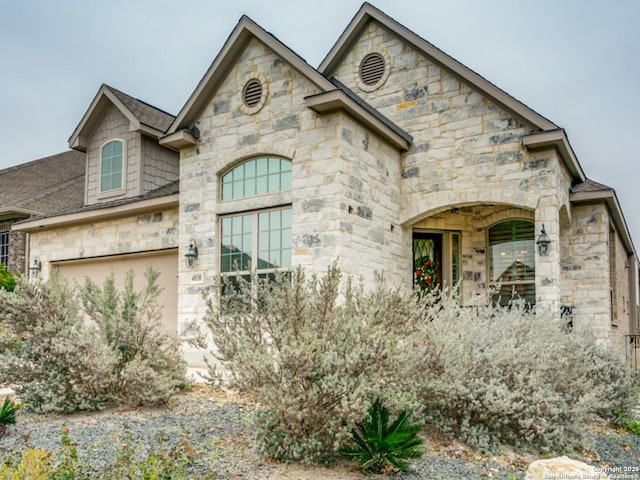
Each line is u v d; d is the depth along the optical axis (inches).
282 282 205.2
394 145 400.5
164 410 248.1
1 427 212.4
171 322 451.8
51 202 657.0
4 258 696.4
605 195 406.3
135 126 504.4
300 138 352.8
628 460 223.8
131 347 261.1
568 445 221.5
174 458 166.4
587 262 420.8
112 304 267.7
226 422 227.5
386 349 181.2
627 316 658.8
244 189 381.4
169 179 547.2
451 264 446.6
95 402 245.6
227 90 393.7
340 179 333.7
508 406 210.8
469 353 225.8
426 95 411.2
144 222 474.6
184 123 406.3
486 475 187.2
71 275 530.3
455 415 224.2
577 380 245.0
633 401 287.7
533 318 261.6
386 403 186.4
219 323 200.7
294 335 190.2
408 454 182.5
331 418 180.9
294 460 185.9
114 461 173.5
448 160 396.2
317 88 350.0
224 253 385.4
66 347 237.6
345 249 332.5
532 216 423.2
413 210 403.9
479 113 388.5
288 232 356.8
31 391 243.4
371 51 443.2
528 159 367.9
